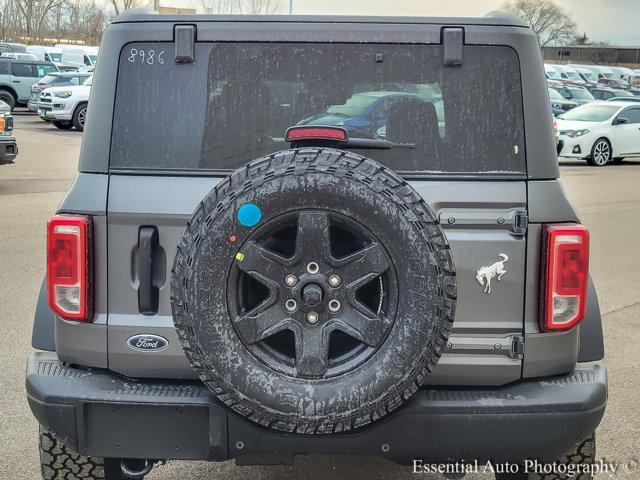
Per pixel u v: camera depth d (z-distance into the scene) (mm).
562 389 3033
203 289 2713
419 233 2672
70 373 3100
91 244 3033
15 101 31297
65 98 25453
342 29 3117
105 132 3092
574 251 2973
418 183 3037
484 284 3014
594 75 48906
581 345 3238
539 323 3020
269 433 2920
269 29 3113
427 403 2936
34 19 64938
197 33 3109
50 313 3301
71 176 15711
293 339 2859
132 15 3121
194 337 2732
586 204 13875
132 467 3258
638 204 13938
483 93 3090
